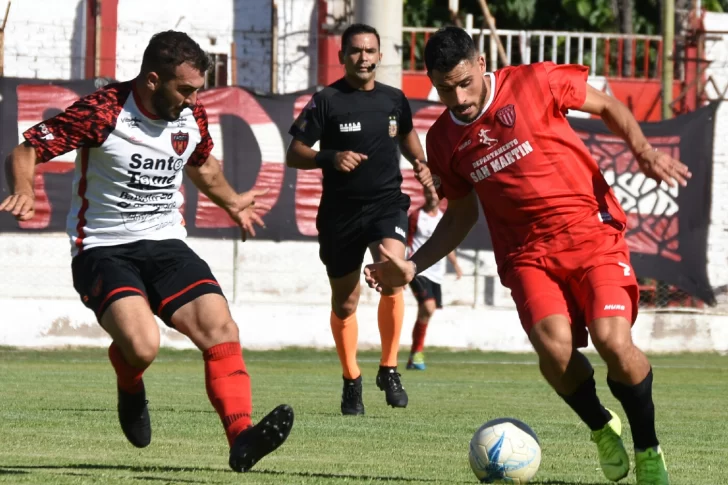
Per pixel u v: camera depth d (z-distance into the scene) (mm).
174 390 24203
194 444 14406
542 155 11898
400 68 38594
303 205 37156
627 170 38469
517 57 51531
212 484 10617
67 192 35500
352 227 18875
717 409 22391
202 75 11148
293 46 46188
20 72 43031
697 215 38688
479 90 11891
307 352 38812
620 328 11102
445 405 21969
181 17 45125
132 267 11500
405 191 37750
